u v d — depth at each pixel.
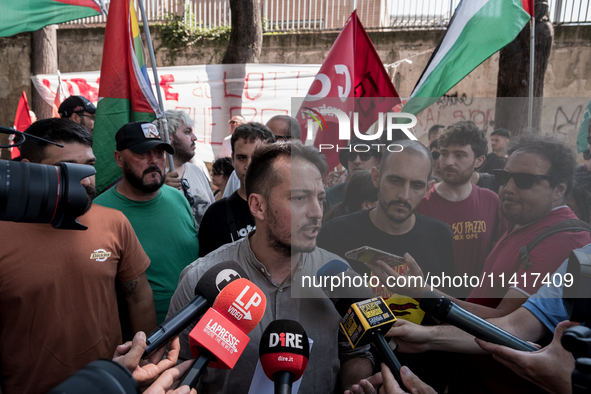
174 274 2.20
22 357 1.53
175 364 1.22
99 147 2.63
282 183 1.19
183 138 3.50
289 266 1.32
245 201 2.35
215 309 1.12
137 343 1.06
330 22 8.30
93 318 1.64
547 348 1.10
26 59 9.06
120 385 0.68
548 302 1.25
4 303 1.51
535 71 3.91
